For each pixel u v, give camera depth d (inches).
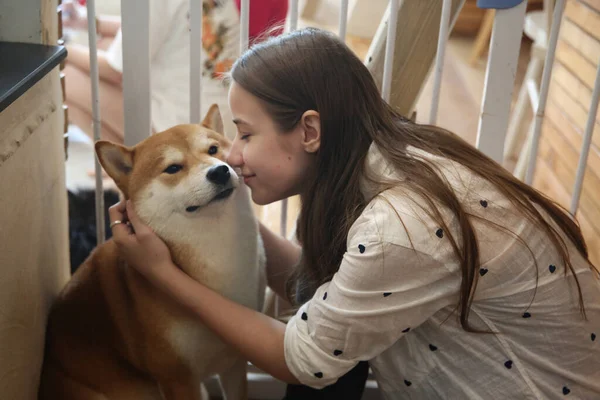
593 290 44.3
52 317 53.1
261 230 57.6
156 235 44.9
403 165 41.6
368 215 40.3
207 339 48.8
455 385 44.5
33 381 50.5
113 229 45.4
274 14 85.4
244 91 42.8
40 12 51.7
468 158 44.3
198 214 44.4
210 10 83.2
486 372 43.6
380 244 39.0
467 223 39.5
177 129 45.6
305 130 42.6
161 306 47.4
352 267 39.9
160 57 90.0
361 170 42.9
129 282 48.8
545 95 57.8
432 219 39.3
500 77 57.0
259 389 67.6
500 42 56.0
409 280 40.0
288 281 54.1
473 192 41.6
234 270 47.3
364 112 43.4
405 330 41.7
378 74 58.1
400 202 39.8
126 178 45.8
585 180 78.3
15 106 44.1
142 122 57.9
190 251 45.5
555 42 55.6
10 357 45.4
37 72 45.3
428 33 56.3
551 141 92.6
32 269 49.4
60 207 57.9
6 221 43.6
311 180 44.1
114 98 98.0
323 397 54.4
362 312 40.3
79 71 98.6
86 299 51.5
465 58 172.9
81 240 69.3
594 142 75.1
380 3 132.1
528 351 42.9
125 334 49.6
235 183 43.9
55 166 55.6
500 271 40.8
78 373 51.6
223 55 85.4
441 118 134.2
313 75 42.1
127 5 54.2
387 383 47.9
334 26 141.5
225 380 58.1
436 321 43.3
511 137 115.9
